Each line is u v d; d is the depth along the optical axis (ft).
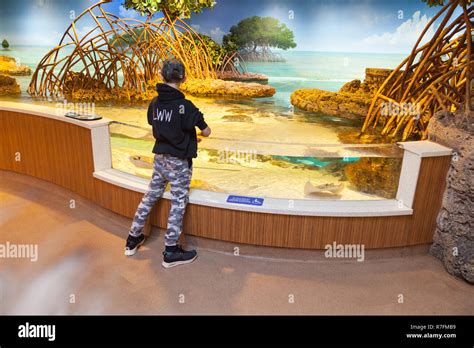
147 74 30.25
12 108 12.32
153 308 7.52
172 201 8.59
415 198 8.90
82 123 10.37
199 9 30.89
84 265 8.85
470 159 8.06
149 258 9.22
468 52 14.24
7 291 7.84
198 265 9.02
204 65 33.01
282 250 9.30
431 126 9.44
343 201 9.17
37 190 12.96
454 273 8.79
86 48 27.12
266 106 25.30
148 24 29.60
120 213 10.52
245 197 9.18
